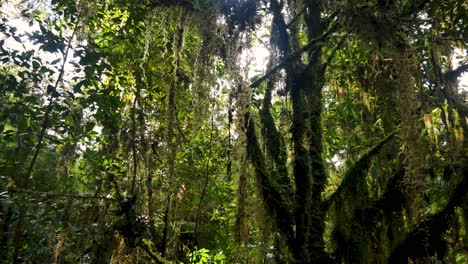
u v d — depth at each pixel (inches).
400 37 82.9
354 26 82.9
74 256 111.4
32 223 114.0
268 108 99.6
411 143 80.8
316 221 91.0
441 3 83.0
